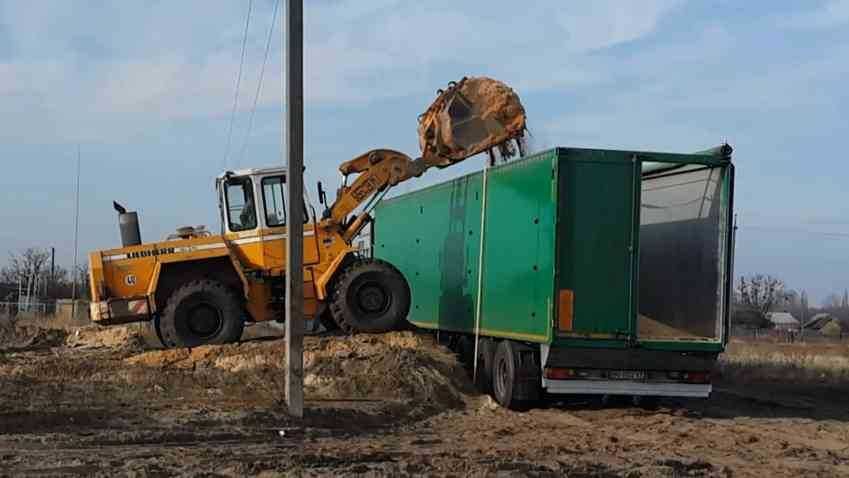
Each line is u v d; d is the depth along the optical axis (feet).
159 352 52.16
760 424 44.68
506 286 48.67
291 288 39.86
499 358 49.16
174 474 28.84
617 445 36.96
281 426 38.58
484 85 56.65
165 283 55.52
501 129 55.83
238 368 49.96
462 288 56.39
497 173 50.72
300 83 40.11
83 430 36.11
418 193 67.56
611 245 43.52
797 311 330.75
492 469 30.73
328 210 56.70
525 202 46.47
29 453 31.94
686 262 47.67
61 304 135.03
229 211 56.34
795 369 76.54
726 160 44.73
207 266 56.08
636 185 43.78
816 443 39.45
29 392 42.57
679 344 43.80
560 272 43.04
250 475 29.01
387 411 43.42
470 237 55.16
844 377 71.36
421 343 54.60
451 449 35.22
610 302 43.45
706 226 46.14
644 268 51.78
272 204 56.24
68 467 29.48
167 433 35.60
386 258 76.69
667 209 49.78
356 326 55.06
